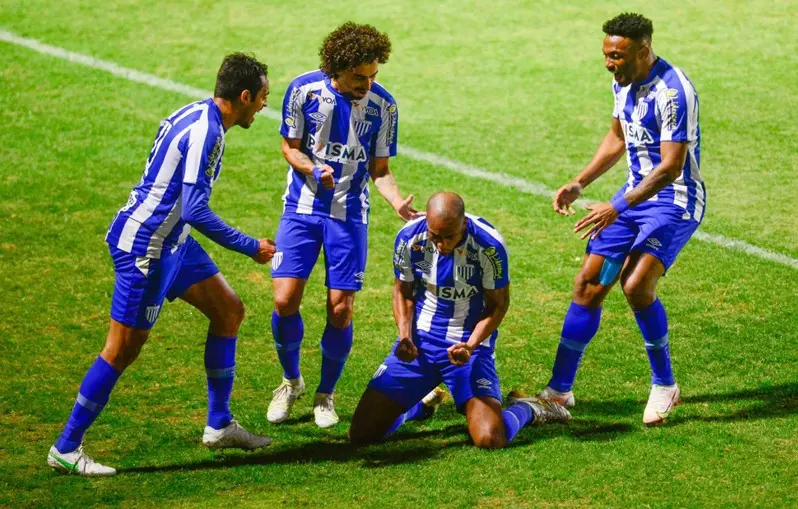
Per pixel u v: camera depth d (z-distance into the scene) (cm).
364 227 2048
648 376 2203
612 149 2102
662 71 1944
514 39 4731
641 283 1947
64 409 2061
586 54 4531
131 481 1736
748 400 2044
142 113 3997
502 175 3422
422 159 3553
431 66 4450
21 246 2920
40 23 5003
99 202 3234
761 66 4309
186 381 2211
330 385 2022
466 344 1831
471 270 1858
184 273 1833
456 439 1916
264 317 2534
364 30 1912
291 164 1998
